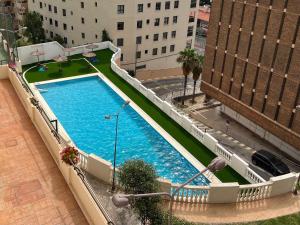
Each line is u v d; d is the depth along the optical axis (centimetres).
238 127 5428
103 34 7006
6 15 2914
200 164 3023
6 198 1602
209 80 5734
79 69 4878
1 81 2712
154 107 3991
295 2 4091
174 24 7688
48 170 1809
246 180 2780
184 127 3566
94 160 2234
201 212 2133
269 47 4556
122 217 1992
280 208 2253
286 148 4744
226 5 5056
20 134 2097
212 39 5450
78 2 7181
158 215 1806
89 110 3941
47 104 3994
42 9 8050
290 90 4412
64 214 1534
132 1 6831
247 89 5053
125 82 4584
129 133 3522
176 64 8231
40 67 4778
